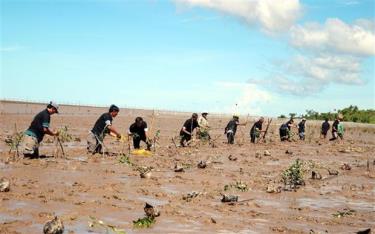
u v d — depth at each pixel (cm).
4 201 902
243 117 7238
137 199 1001
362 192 1261
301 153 2241
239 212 944
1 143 1886
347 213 990
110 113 1766
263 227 839
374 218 964
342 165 1722
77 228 745
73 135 2444
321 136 3716
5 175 1184
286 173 1327
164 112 7388
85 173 1294
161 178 1294
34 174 1227
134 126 1920
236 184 1255
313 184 1341
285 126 3017
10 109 4878
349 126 5484
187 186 1202
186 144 2339
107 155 1706
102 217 828
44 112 1537
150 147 2002
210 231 784
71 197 974
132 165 1494
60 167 1366
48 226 705
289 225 866
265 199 1096
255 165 1702
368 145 3023
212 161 1734
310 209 1016
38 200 927
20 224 748
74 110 6056
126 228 766
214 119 6197
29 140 1506
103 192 1049
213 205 994
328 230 847
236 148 2320
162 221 827
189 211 920
